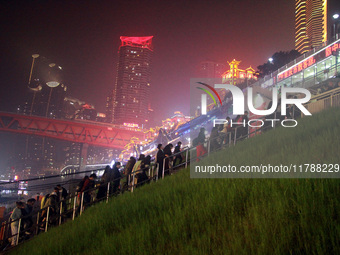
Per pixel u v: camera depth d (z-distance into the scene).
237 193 5.26
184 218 4.98
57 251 6.23
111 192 11.39
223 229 4.21
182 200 6.06
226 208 4.85
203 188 6.18
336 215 3.63
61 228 8.98
